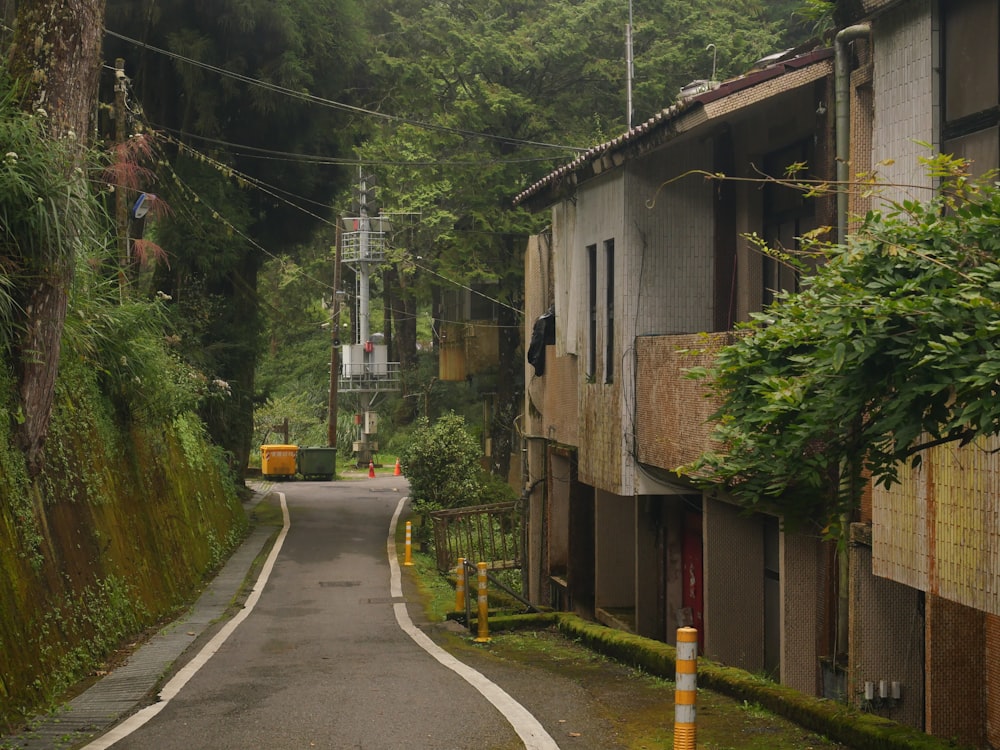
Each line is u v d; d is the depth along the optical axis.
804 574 11.88
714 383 7.57
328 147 32.44
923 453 8.83
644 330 15.00
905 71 9.78
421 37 35.12
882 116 10.13
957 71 9.19
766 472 7.48
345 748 8.27
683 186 15.12
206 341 31.73
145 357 16.94
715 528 13.85
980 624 9.58
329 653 14.04
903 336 6.18
